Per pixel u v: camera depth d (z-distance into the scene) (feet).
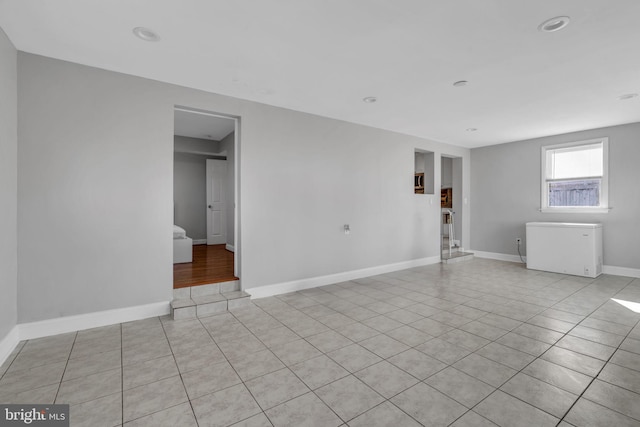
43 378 6.69
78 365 7.24
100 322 9.53
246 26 7.29
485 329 9.34
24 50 8.45
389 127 16.52
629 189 15.65
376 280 15.46
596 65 9.22
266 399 6.01
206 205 23.52
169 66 9.41
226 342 8.51
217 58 8.91
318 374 6.89
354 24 7.22
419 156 28.40
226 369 7.11
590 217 16.96
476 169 22.09
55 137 8.90
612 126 16.12
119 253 9.82
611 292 13.16
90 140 9.37
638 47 8.16
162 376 6.81
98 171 9.48
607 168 16.30
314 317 10.38
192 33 7.61
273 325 9.70
